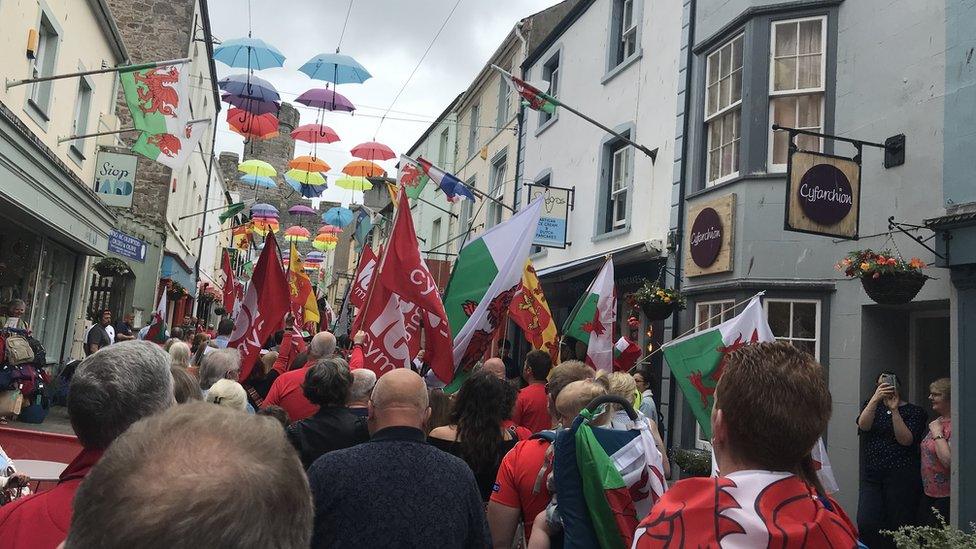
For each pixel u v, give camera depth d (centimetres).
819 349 784
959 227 609
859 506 605
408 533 262
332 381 425
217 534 98
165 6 2097
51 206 1072
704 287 904
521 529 351
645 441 291
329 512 263
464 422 414
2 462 302
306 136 1531
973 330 601
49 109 1104
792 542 173
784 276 816
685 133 1020
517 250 645
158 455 105
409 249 605
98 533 100
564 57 1508
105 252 1453
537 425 562
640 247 1058
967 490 581
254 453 110
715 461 223
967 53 659
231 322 1089
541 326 775
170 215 2112
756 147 862
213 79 2708
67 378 1141
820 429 189
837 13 820
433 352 605
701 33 1006
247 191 5491
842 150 793
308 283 1261
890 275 625
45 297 1321
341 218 2494
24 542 192
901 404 600
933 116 686
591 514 273
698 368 543
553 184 1499
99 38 1337
